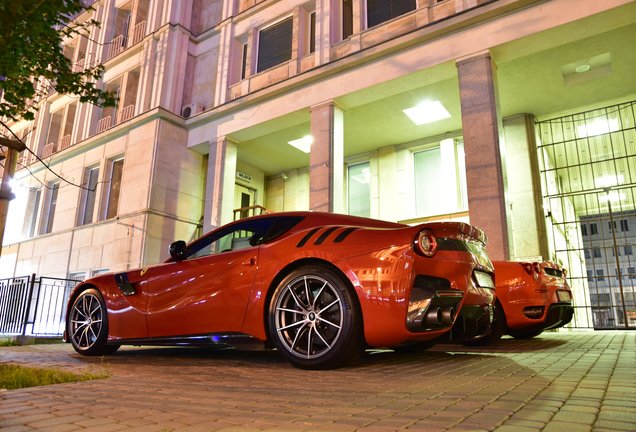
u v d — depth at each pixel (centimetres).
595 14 707
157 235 1224
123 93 1513
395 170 1242
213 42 1389
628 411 152
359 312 278
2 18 436
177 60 1384
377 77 934
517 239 990
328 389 213
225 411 168
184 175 1317
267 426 144
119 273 424
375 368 287
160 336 371
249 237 363
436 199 1182
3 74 491
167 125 1295
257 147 1320
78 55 1809
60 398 200
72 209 1499
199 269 363
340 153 990
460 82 821
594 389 197
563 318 532
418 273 271
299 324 293
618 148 1132
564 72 912
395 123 1127
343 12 1124
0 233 350
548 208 1027
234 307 330
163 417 160
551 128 1094
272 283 316
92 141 1483
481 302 313
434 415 152
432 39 873
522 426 135
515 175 1026
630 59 849
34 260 1570
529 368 276
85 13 1827
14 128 2034
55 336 795
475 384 217
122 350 493
